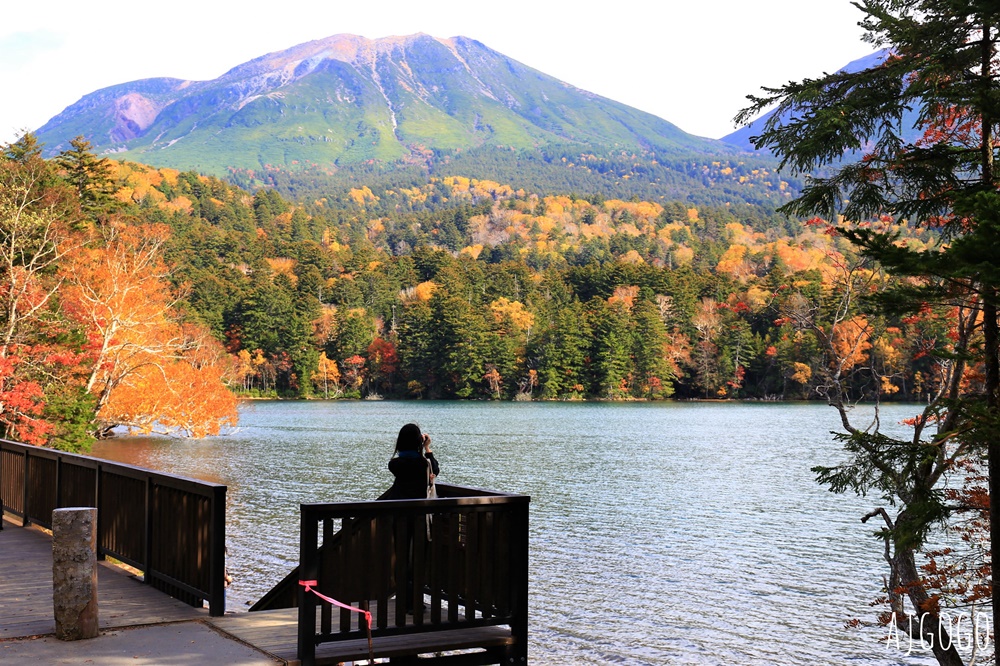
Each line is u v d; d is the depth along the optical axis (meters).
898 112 7.50
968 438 7.34
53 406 29.44
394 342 133.50
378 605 5.96
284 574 18.44
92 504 9.19
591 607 16.88
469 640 6.14
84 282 34.91
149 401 40.41
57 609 6.09
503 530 6.33
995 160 7.46
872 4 7.18
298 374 130.88
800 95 7.55
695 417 87.38
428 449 7.17
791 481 37.12
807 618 16.28
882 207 8.03
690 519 27.27
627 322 123.25
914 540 7.78
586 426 74.38
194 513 6.99
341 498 30.73
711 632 15.34
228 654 5.79
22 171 34.56
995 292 6.21
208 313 125.00
